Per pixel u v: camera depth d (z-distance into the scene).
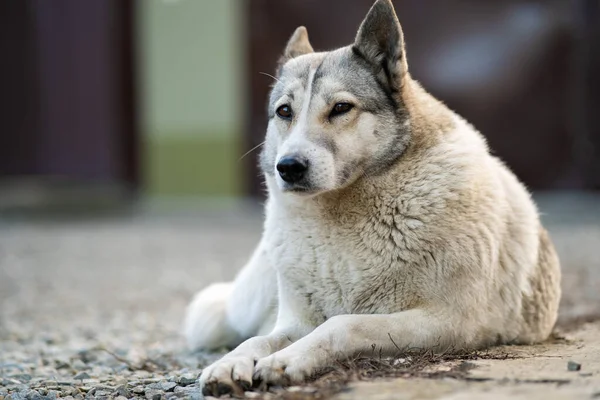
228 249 21.91
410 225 6.99
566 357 6.71
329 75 7.54
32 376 8.20
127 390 6.99
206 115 38.34
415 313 6.90
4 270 19.06
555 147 28.03
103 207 32.94
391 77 7.48
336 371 6.34
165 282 16.81
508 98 28.08
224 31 37.47
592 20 27.28
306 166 7.05
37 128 33.22
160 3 37.66
